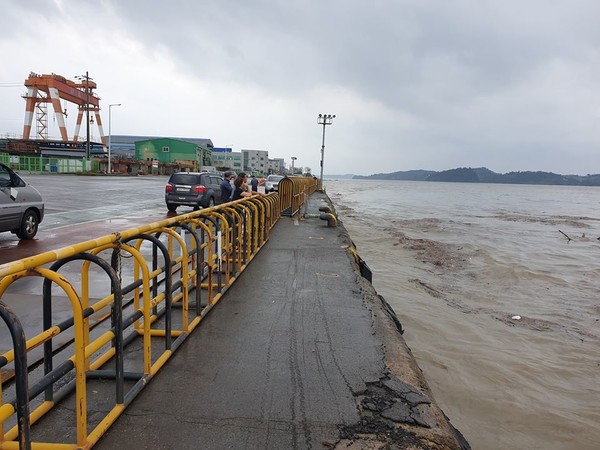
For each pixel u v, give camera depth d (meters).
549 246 20.55
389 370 3.95
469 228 27.84
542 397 6.02
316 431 2.97
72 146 65.31
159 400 3.29
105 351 4.19
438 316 9.21
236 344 4.42
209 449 2.74
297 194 18.20
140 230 3.73
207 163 110.62
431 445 2.88
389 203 56.09
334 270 7.89
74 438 2.82
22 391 2.16
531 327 8.86
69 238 11.07
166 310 3.96
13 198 10.09
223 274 7.25
